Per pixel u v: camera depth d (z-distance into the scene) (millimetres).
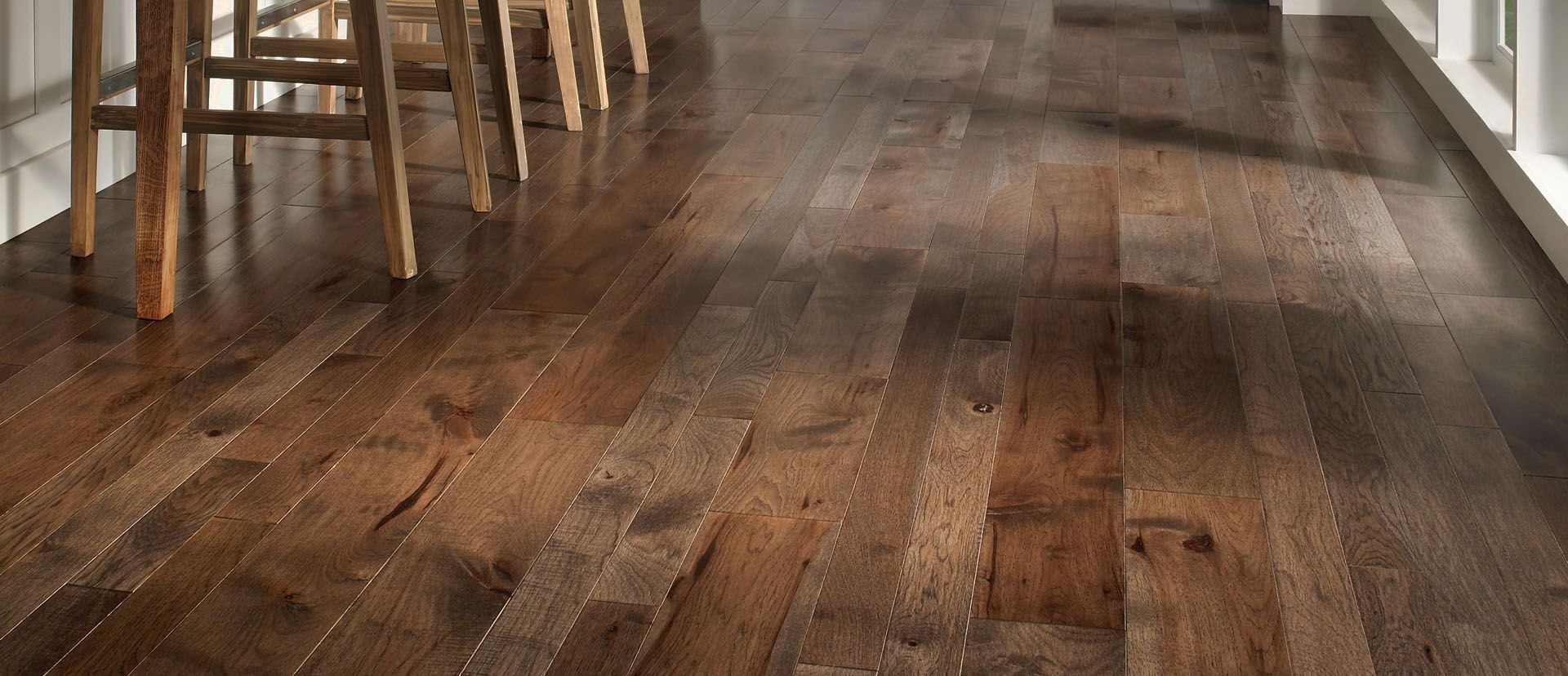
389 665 1236
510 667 1234
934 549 1418
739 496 1522
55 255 2238
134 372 1819
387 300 2084
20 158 2326
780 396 1769
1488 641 1259
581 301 2086
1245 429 1669
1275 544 1419
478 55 2588
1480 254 2250
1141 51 3822
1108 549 1412
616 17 4281
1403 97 3287
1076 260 2248
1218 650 1252
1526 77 2467
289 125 2115
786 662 1242
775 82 3488
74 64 2117
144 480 1546
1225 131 3018
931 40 3980
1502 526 1446
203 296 2080
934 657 1247
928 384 1804
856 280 2168
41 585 1350
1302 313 2023
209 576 1368
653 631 1286
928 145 2928
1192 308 2049
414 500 1511
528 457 1608
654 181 2678
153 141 1930
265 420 1692
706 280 2170
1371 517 1469
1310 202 2531
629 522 1472
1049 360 1874
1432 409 1714
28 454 1597
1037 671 1227
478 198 2488
